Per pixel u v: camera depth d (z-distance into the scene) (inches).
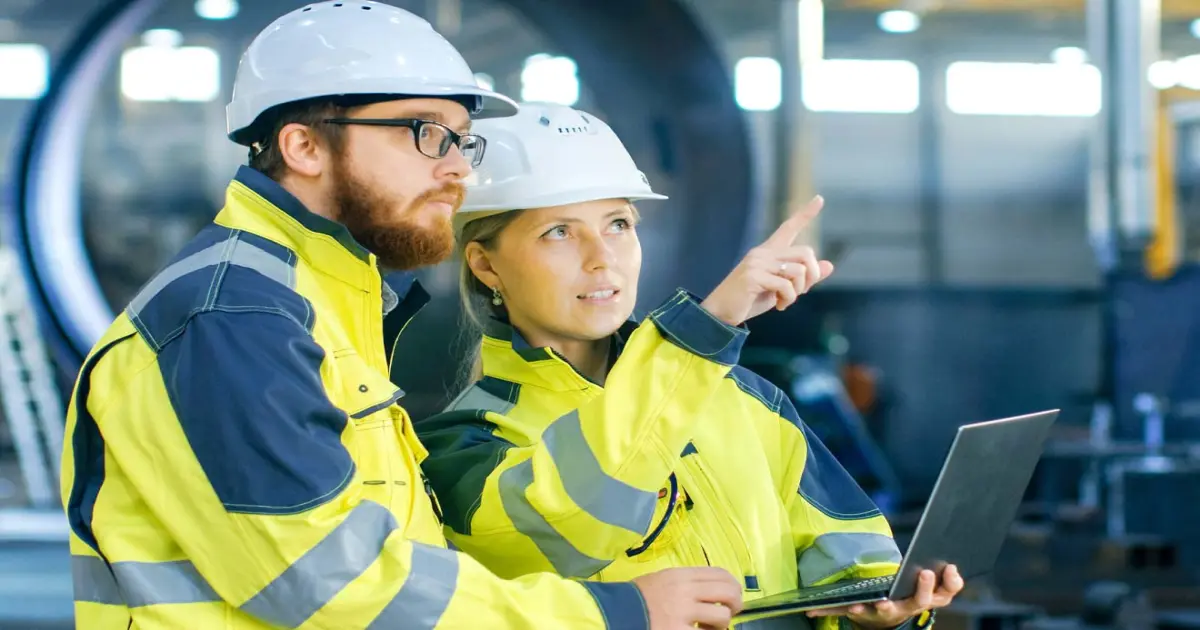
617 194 69.6
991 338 505.7
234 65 343.3
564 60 341.4
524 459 63.5
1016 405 502.6
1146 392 333.1
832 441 393.7
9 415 348.8
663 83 276.4
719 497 68.2
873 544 71.4
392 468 61.3
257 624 57.3
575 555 61.0
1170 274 343.3
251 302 57.2
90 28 268.8
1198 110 428.1
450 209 64.3
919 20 600.4
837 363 478.6
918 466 494.0
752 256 61.0
